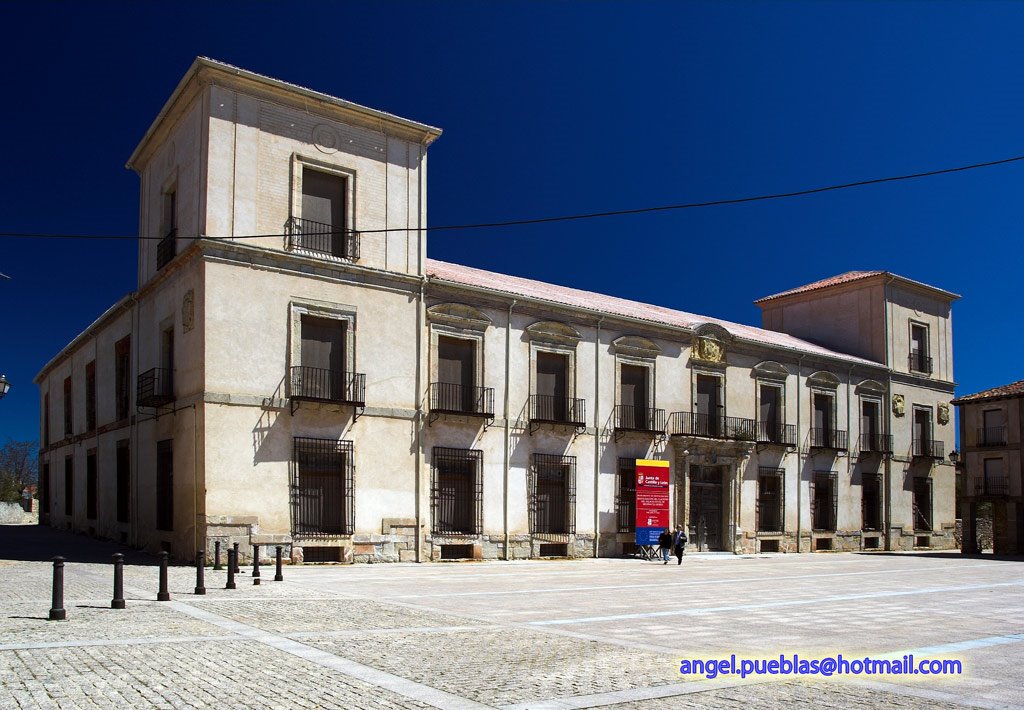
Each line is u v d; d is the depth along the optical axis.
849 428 41.19
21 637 9.80
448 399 27.41
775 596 17.69
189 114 25.08
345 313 25.31
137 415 27.42
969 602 17.00
